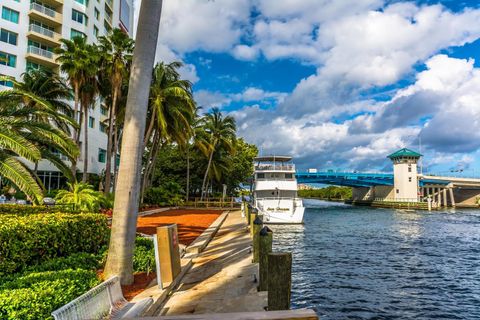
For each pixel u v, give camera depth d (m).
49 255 7.72
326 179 72.75
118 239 7.36
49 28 43.09
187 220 23.98
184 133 35.72
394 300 11.31
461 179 76.12
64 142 10.95
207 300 7.03
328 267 15.98
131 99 7.58
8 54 38.75
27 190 9.47
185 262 10.34
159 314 6.25
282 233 28.61
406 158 73.81
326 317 9.82
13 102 11.23
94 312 4.65
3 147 10.33
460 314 10.16
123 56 31.58
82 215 9.77
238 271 9.43
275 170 36.00
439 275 14.67
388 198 80.12
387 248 21.55
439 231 31.23
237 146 57.47
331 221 41.88
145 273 8.42
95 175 43.84
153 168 42.28
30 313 4.18
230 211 38.91
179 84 34.06
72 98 38.31
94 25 48.12
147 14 7.64
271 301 5.16
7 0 38.88
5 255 6.50
